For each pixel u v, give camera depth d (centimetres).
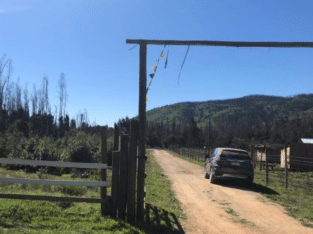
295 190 1177
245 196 1027
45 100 5297
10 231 461
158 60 638
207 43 624
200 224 661
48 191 764
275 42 610
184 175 1712
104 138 610
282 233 607
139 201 622
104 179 600
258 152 2856
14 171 1227
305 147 2177
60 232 477
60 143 2116
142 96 629
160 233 568
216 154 1370
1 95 4372
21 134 2483
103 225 532
